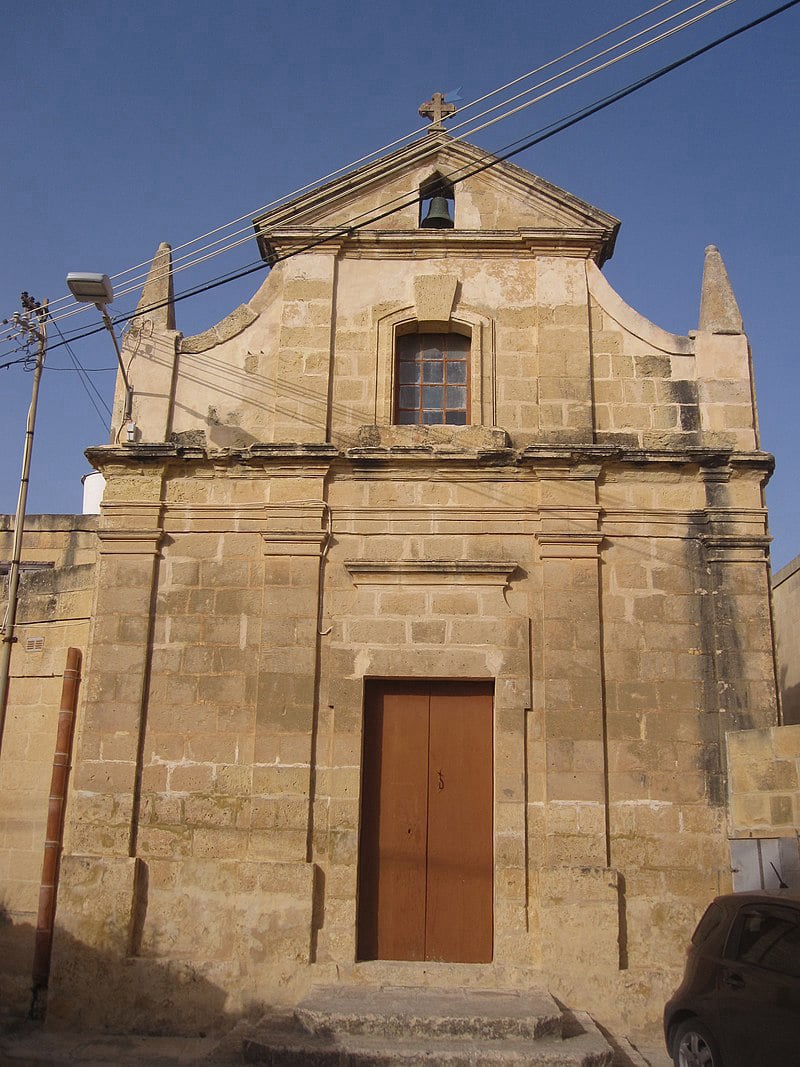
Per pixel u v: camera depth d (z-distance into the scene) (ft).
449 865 39.14
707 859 37.93
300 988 36.91
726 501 41.39
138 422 43.62
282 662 40.14
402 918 38.70
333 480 42.27
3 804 45.68
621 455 41.29
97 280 37.78
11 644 45.37
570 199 45.21
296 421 43.06
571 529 40.93
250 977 37.09
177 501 42.42
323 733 39.75
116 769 39.34
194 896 38.27
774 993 25.98
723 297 44.27
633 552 41.04
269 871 38.04
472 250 45.19
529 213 45.62
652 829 38.27
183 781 39.40
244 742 39.68
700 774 38.75
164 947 37.81
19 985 41.42
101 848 38.63
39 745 46.01
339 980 36.91
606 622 40.37
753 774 37.68
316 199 45.88
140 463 42.57
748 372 43.21
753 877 36.91
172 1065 32.99
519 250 45.14
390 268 45.24
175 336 44.57
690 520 41.29
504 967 36.96
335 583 41.22
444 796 39.78
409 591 40.93
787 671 65.26
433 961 38.11
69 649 43.57
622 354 43.60
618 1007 36.22
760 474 41.63
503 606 40.65
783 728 36.88
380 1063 30.78
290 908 37.63
